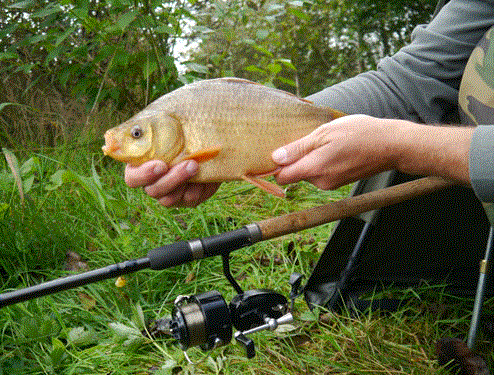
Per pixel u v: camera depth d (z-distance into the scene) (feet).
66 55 5.36
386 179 3.13
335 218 2.39
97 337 2.92
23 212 3.58
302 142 2.15
